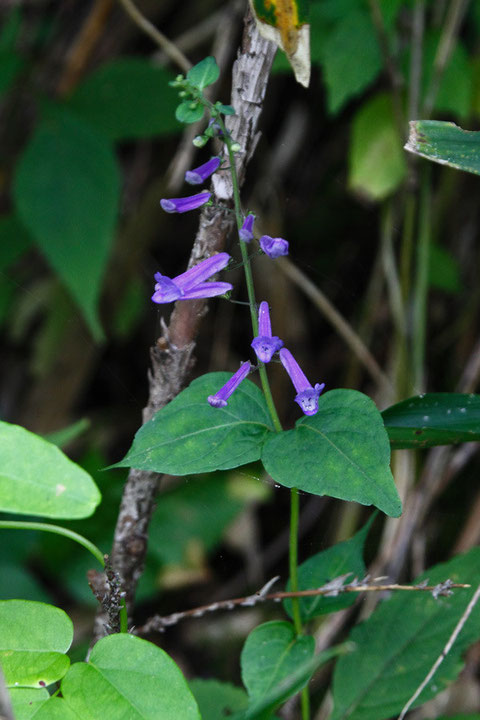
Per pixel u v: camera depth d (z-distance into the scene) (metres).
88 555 5.11
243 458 2.38
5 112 5.86
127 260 6.15
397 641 3.27
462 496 5.52
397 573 4.73
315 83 6.06
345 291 6.23
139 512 3.04
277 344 2.41
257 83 2.61
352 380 5.97
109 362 6.50
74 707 2.12
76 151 4.94
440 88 4.66
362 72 4.39
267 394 2.45
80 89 5.12
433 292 6.05
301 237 6.30
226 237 2.72
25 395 6.58
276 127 6.21
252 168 6.13
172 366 2.81
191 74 2.34
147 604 5.54
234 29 5.45
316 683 4.77
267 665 2.62
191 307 2.69
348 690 3.20
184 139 5.27
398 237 5.55
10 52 5.46
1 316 6.29
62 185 4.87
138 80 5.13
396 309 5.19
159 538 5.32
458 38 5.10
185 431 2.44
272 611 5.58
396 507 2.21
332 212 6.26
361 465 2.29
